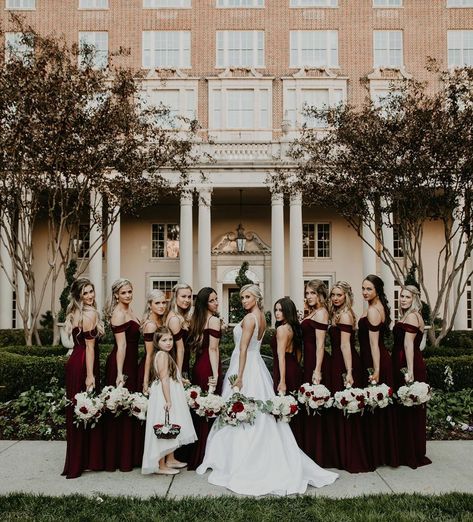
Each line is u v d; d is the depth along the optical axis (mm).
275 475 6336
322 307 7320
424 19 30297
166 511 5453
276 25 30469
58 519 5227
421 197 16594
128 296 7379
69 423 6852
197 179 25969
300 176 17594
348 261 30344
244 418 6555
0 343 22844
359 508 5523
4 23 29281
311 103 29984
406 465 7230
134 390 7301
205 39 30359
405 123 15297
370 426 7184
